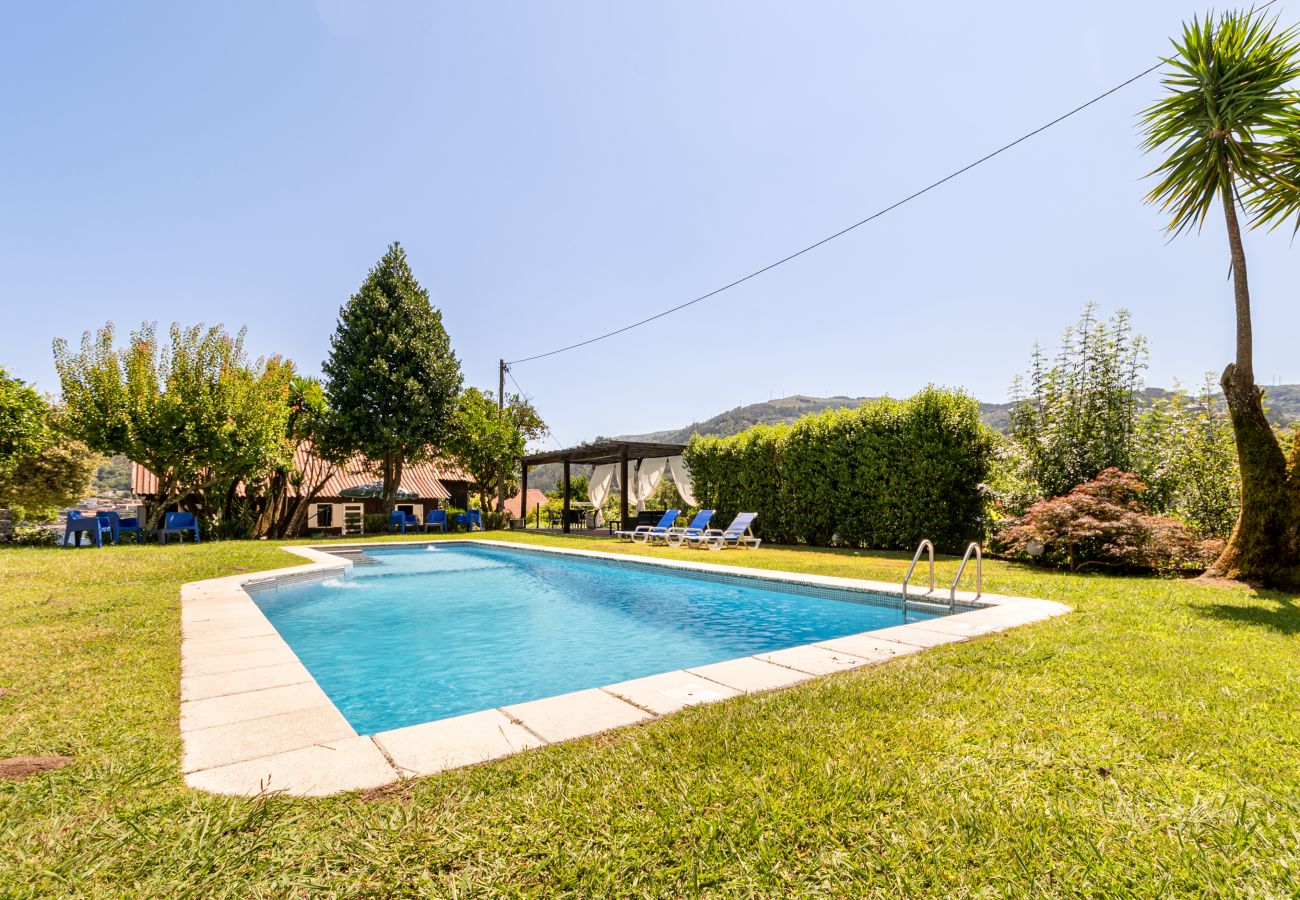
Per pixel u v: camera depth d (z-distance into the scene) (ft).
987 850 6.59
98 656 14.64
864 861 6.43
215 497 59.16
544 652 20.88
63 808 7.35
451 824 7.06
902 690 11.79
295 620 26.09
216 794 7.81
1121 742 9.32
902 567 34.17
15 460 52.90
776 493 54.13
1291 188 24.88
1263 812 7.27
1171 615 19.27
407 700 15.84
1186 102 25.79
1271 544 25.44
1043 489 36.29
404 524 74.95
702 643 22.15
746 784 7.98
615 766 8.58
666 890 5.98
